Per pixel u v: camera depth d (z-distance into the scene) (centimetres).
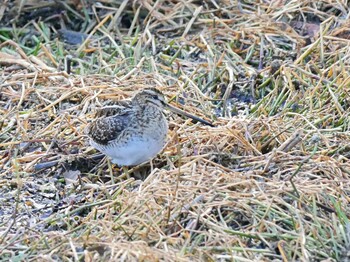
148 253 973
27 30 1659
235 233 1030
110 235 1027
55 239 1042
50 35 1661
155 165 1220
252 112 1380
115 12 1675
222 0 1680
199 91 1412
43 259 999
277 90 1427
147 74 1459
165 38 1620
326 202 1093
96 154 1255
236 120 1295
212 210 1080
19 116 1355
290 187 1109
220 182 1133
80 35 1645
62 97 1388
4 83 1434
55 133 1302
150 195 1098
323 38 1552
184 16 1658
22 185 1202
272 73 1478
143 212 1067
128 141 1168
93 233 1050
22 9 1700
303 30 1612
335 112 1345
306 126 1293
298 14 1645
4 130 1319
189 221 1059
